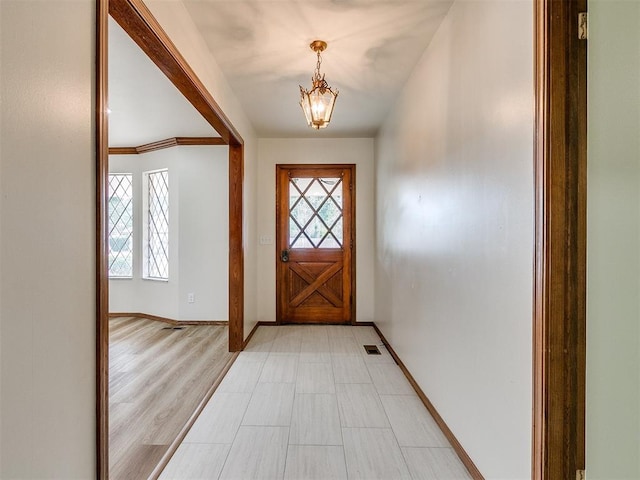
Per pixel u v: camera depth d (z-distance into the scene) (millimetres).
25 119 830
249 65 2607
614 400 1303
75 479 1008
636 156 1276
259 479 1661
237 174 3486
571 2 1151
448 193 1992
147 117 3527
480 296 1597
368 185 4570
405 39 2271
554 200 1142
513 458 1328
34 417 862
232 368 3023
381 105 3438
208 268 4430
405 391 2590
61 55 947
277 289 4543
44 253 891
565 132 1144
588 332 1303
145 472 1702
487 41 1538
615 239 1288
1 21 765
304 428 2088
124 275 4824
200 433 2033
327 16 2027
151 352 3432
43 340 889
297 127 4117
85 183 1047
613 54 1252
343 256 4594
